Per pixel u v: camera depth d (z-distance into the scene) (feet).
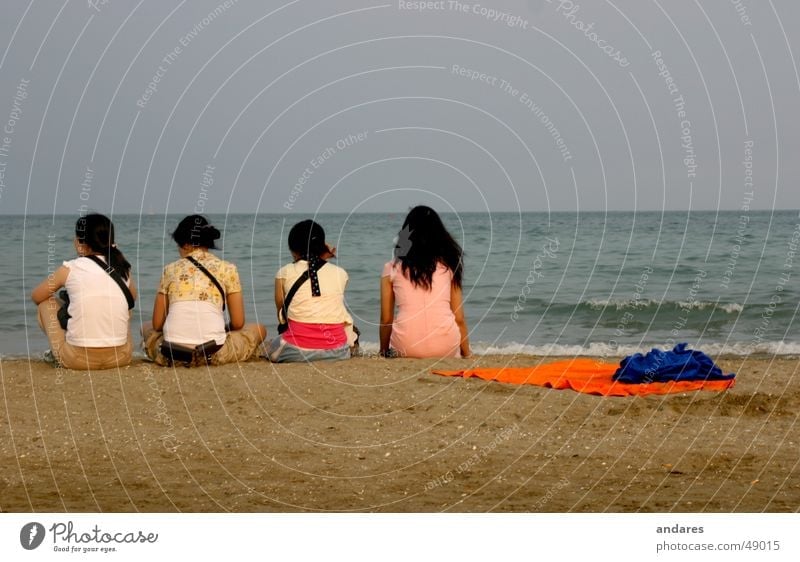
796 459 16.01
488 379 22.52
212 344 23.98
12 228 122.93
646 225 137.08
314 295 25.04
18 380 22.35
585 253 80.48
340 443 17.43
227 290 25.02
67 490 14.38
